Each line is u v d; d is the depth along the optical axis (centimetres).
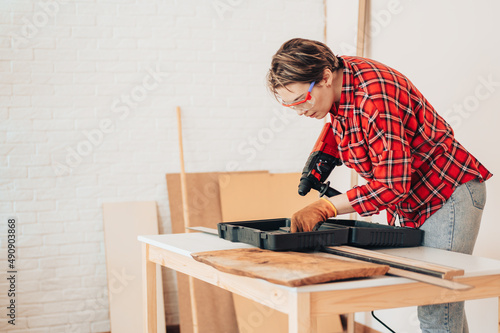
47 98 344
